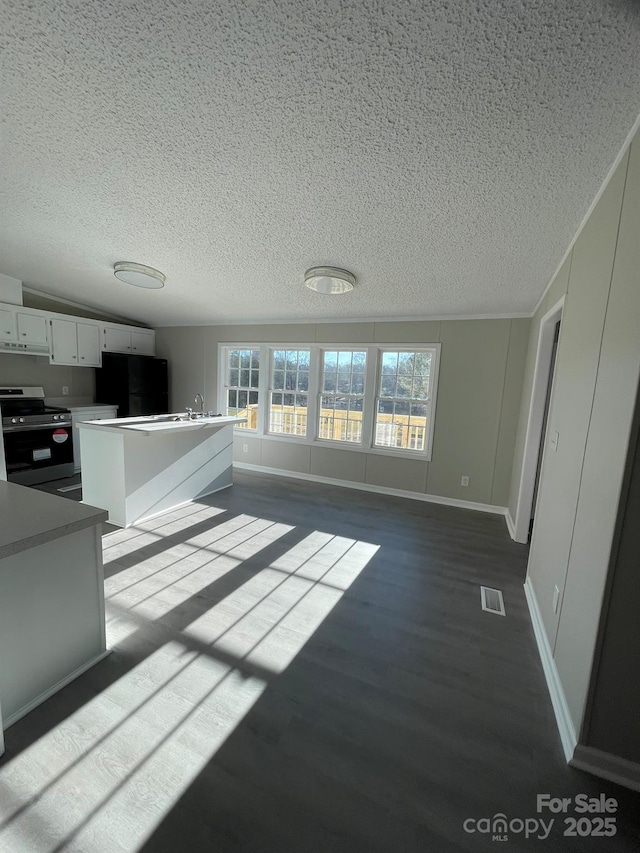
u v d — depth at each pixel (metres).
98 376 5.64
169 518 3.62
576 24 1.06
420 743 1.43
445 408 4.37
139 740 1.39
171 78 1.41
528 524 3.35
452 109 1.43
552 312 2.68
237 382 5.76
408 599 2.41
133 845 1.07
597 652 1.29
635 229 1.26
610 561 1.25
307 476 5.25
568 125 1.42
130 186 2.23
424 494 4.55
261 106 1.52
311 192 2.14
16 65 1.38
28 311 4.44
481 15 1.08
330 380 5.09
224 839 1.10
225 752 1.36
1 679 1.40
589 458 1.55
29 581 1.48
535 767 1.35
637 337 1.17
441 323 4.30
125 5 1.14
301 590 2.46
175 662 1.79
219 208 2.42
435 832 1.14
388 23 1.13
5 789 1.21
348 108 1.48
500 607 2.37
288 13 1.13
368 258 2.94
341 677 1.74
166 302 4.88
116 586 2.41
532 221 2.14
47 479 4.57
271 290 4.00
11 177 2.18
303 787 1.25
